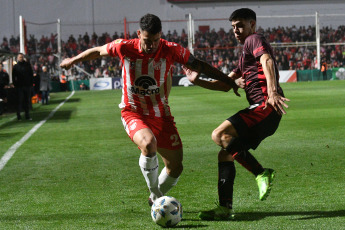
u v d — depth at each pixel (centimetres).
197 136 1478
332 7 6906
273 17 6278
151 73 647
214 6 6938
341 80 5675
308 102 2605
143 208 682
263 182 601
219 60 6450
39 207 703
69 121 2125
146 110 671
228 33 6775
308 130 1508
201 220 614
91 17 6806
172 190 790
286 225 570
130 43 639
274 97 589
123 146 1332
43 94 3438
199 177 891
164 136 678
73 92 5347
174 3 6912
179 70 6028
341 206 651
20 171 1007
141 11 6888
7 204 728
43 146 1376
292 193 740
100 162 1091
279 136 1401
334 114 1956
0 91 2641
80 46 6606
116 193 784
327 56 6638
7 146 1391
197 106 2620
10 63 3575
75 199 749
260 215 625
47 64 6391
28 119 2291
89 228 584
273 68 605
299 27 6931
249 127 630
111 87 5884
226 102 2853
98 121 2078
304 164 978
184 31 6838
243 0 6919
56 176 944
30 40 6569
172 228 577
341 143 1233
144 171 638
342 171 895
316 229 548
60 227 593
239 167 968
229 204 613
